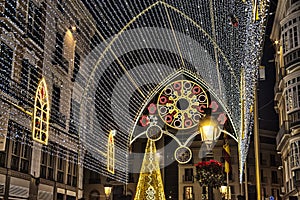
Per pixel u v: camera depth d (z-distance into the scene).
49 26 21.19
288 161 27.69
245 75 5.34
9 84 16.33
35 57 19.09
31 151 20.45
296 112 24.97
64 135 23.36
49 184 22.55
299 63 24.64
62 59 23.23
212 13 10.63
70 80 24.28
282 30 26.34
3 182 17.55
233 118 16.27
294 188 24.67
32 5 19.28
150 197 25.48
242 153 10.19
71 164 26.20
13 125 17.06
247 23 4.23
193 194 41.91
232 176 40.72
